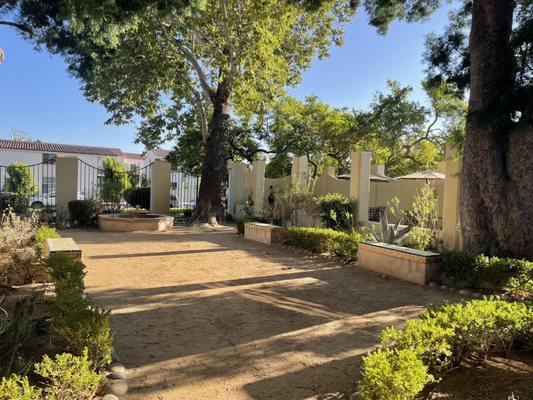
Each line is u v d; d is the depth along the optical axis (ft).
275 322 17.29
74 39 53.36
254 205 62.69
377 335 15.90
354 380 12.08
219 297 20.95
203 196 59.16
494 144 25.62
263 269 28.12
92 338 11.58
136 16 33.60
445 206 32.63
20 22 52.08
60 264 18.12
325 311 18.93
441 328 11.66
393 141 89.30
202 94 64.90
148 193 70.18
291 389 11.58
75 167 53.98
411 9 36.14
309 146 82.53
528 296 20.90
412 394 8.89
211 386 11.71
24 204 52.47
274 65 51.11
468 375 11.84
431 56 35.50
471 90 27.25
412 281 24.58
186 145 80.69
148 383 11.80
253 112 79.30
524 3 27.63
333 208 42.70
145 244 38.68
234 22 47.62
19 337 12.21
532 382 11.31
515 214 24.84
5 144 118.52
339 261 30.81
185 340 15.10
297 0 35.65
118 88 56.80
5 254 21.63
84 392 9.35
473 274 22.65
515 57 26.32
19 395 7.92
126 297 20.65
